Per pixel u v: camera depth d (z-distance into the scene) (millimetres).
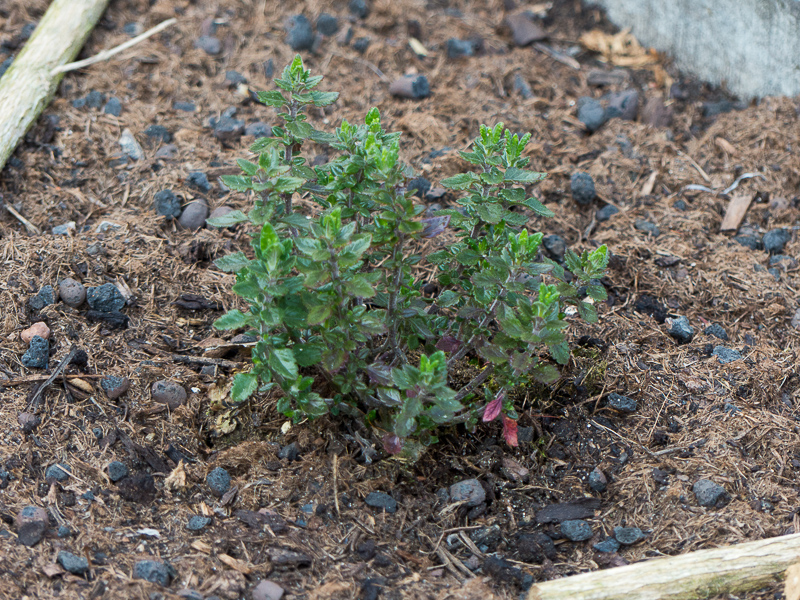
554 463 1254
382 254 1221
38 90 1408
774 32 1445
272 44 1504
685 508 1218
